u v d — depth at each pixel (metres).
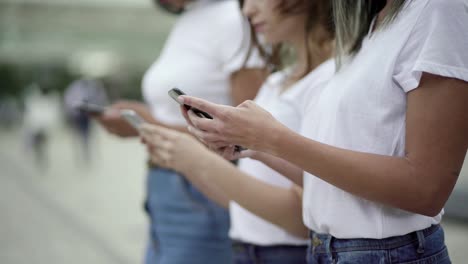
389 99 1.09
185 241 2.04
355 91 1.12
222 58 2.08
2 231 6.01
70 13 21.73
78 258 4.94
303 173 1.38
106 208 7.13
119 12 20.86
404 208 1.04
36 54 26.34
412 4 1.09
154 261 2.14
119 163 12.07
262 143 1.07
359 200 1.13
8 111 22.81
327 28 1.59
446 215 5.35
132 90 24.64
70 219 6.52
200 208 2.02
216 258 2.02
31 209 7.22
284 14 1.58
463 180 5.32
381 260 1.12
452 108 1.01
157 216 2.12
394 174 1.02
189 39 2.15
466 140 1.02
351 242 1.15
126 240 5.50
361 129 1.11
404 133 1.08
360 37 1.18
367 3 1.19
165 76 2.17
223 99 2.12
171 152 1.63
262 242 1.59
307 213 1.24
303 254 1.56
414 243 1.13
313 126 1.23
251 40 1.84
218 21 2.09
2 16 22.53
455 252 4.30
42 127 12.52
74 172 10.71
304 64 1.62
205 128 1.10
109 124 2.29
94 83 12.91
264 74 1.97
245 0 1.68
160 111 2.24
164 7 2.27
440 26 1.03
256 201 1.49
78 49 24.91
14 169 11.18
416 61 1.04
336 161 1.05
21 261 4.85
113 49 23.36
